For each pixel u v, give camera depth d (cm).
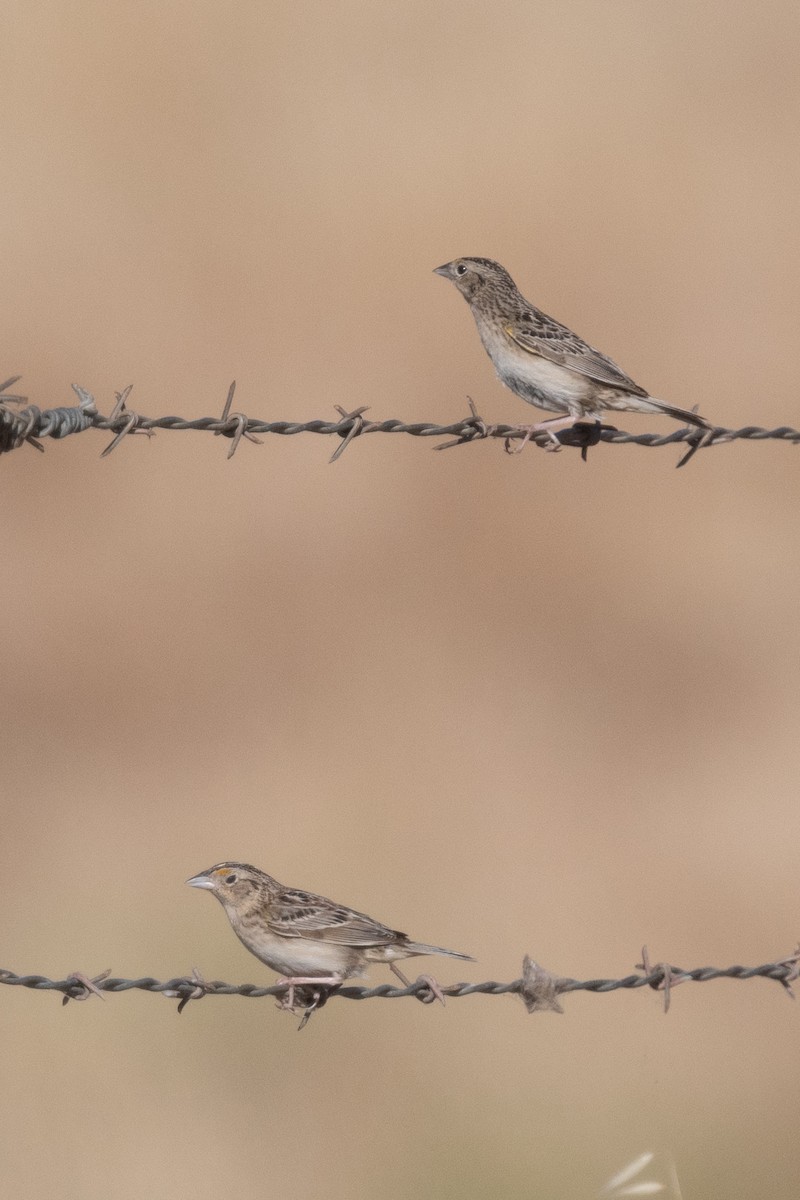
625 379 1425
